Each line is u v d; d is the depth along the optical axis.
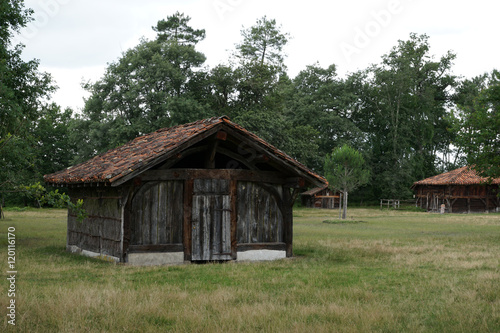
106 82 50.50
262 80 55.62
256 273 12.80
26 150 20.19
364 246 20.08
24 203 65.44
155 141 16.88
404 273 12.92
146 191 14.77
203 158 16.12
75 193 19.27
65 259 15.73
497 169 26.00
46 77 24.77
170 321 7.82
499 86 26.69
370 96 82.88
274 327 7.33
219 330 7.16
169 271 13.14
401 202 77.88
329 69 82.81
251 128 48.94
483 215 53.72
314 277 12.17
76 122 53.00
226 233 15.41
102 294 9.34
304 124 78.06
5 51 22.39
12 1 22.83
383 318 7.95
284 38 66.00
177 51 52.31
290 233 16.41
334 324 7.53
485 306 8.95
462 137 27.20
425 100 80.50
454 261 15.17
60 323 7.41
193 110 48.84
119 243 14.62
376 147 82.94
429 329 7.45
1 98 19.94
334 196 74.56
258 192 16.11
